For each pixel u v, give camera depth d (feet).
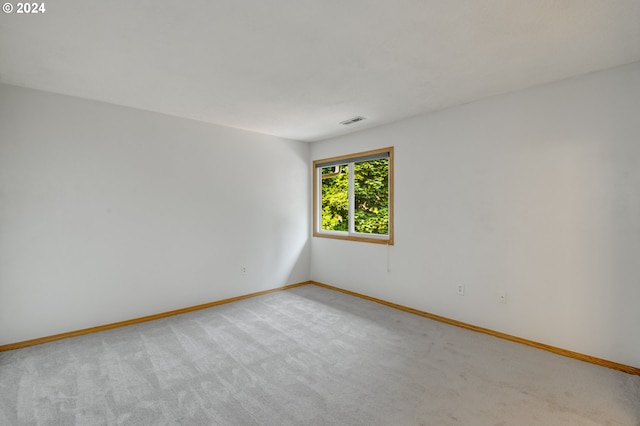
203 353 9.05
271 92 9.80
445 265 11.56
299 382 7.54
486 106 10.41
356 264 14.88
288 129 14.42
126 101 10.73
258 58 7.56
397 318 11.91
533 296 9.51
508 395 6.98
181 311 12.61
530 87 9.46
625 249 8.02
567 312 8.91
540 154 9.33
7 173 9.27
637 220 7.85
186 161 12.74
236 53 7.31
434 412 6.41
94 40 6.73
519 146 9.73
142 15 5.81
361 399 6.87
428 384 7.43
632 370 7.89
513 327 9.91
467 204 10.94
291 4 5.48
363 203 15.66
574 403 6.68
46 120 9.83
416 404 6.68
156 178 12.00
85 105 10.48
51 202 9.95
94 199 10.69
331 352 9.11
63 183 10.14
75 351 9.15
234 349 9.30
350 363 8.46
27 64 7.91
